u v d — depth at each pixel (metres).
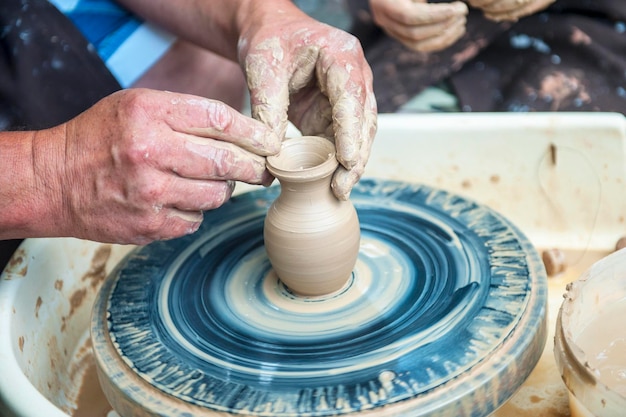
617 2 2.06
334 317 1.11
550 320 1.34
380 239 1.28
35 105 1.64
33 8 1.69
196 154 1.04
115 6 1.89
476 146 1.60
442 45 1.88
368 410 0.93
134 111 1.04
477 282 1.13
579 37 2.04
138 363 1.05
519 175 1.60
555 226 1.60
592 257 1.52
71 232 1.15
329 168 1.07
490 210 1.31
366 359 1.02
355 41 1.23
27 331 1.27
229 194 1.13
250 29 1.37
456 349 1.01
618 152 1.52
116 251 1.54
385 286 1.17
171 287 1.22
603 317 1.04
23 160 1.10
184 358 1.06
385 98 2.11
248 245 1.31
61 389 1.32
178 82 2.04
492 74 2.11
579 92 1.98
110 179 1.06
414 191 1.41
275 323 1.12
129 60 1.90
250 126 1.07
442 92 2.19
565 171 1.57
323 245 1.09
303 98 1.33
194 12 1.67
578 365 0.88
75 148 1.08
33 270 1.34
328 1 2.85
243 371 1.02
